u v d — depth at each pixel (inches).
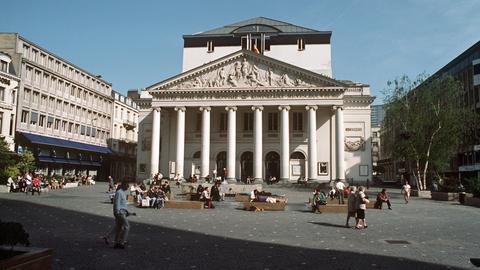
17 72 2080.5
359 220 704.4
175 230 636.7
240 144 2354.8
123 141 3280.0
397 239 572.1
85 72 2765.7
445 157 1669.5
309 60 2506.2
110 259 410.6
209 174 2305.6
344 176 2135.8
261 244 514.3
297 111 2341.3
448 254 462.6
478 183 1273.4
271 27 2583.7
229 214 915.4
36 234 567.8
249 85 2196.1
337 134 2116.1
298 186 2006.6
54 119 2413.9
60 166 2436.0
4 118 1977.1
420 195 1606.8
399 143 1701.5
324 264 402.0
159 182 1811.0
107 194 1485.0
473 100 2261.3
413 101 1658.5
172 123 2442.2
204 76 2249.0
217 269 375.2
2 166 1619.1
